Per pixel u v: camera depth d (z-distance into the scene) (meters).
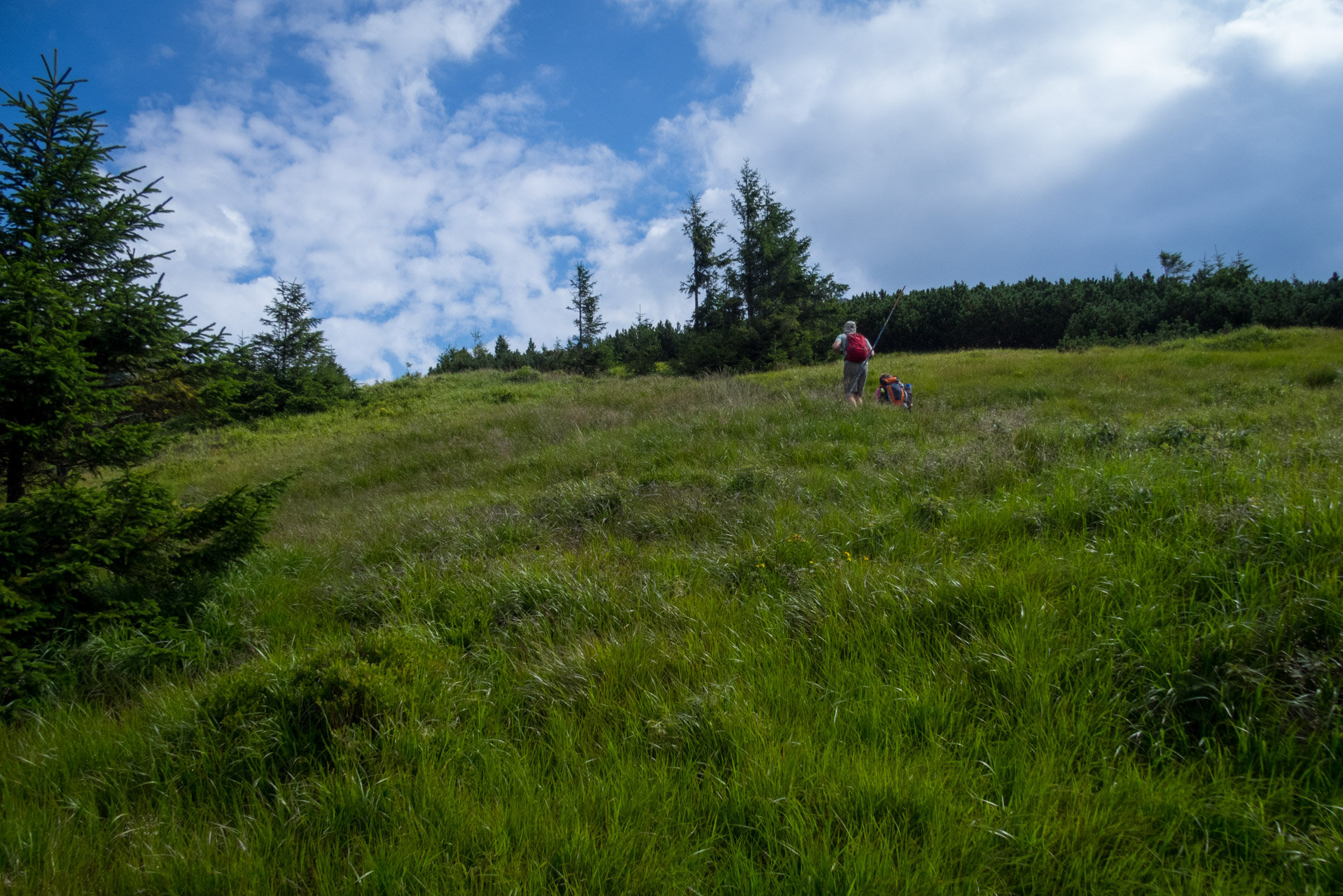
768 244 28.02
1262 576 2.78
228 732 2.65
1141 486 3.94
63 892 2.00
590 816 2.12
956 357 19.98
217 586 4.80
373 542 6.05
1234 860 1.76
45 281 4.14
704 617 3.46
